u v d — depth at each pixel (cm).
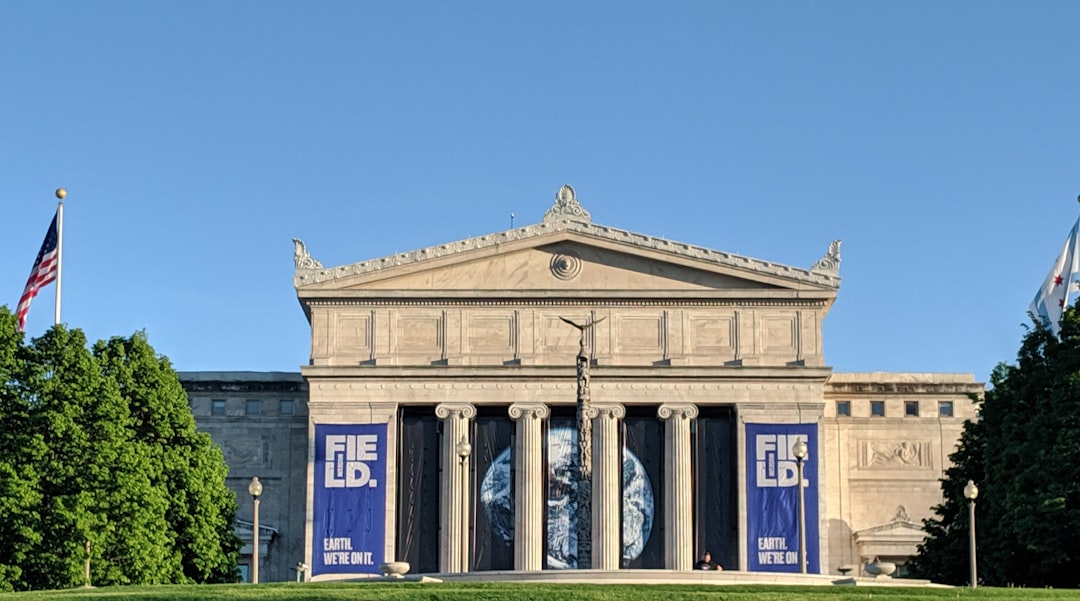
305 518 13925
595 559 13450
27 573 10112
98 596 7888
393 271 13775
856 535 14438
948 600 7556
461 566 13388
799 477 10531
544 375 13650
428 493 13625
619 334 13788
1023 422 11031
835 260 13800
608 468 13575
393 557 13388
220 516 11850
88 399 10556
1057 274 12688
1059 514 10375
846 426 14775
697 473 13612
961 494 11950
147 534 10606
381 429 13562
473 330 13788
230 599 7625
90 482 10319
